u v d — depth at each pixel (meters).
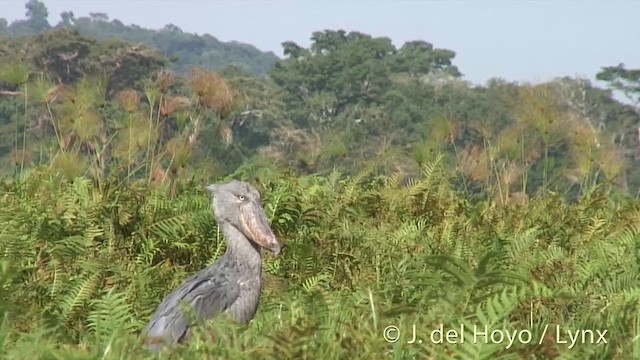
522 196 25.17
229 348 9.58
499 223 20.77
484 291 11.88
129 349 9.96
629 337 10.86
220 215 14.14
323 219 18.91
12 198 19.42
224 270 13.70
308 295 13.00
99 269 14.82
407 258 16.11
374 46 115.12
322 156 26.95
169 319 12.41
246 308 13.59
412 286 13.25
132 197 18.61
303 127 103.19
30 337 10.39
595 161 26.08
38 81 23.31
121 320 12.06
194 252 17.58
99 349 9.98
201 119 24.69
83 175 21.39
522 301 11.55
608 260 16.11
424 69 113.88
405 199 21.28
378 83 106.88
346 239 17.64
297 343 9.52
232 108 23.91
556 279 14.88
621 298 13.20
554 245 18.88
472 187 26.91
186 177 22.83
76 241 16.38
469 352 9.38
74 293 13.98
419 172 25.05
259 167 23.58
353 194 21.19
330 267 16.56
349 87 105.75
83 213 17.72
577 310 12.48
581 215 21.64
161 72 23.69
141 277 14.78
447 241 18.56
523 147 25.95
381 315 10.73
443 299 10.81
